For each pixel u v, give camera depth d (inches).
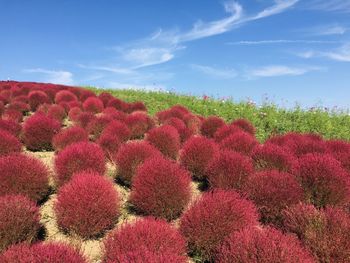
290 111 533.6
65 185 189.6
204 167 253.1
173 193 192.7
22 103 509.4
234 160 225.9
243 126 401.4
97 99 531.2
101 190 180.4
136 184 199.3
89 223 172.9
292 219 167.2
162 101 654.5
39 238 171.9
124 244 140.6
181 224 168.6
